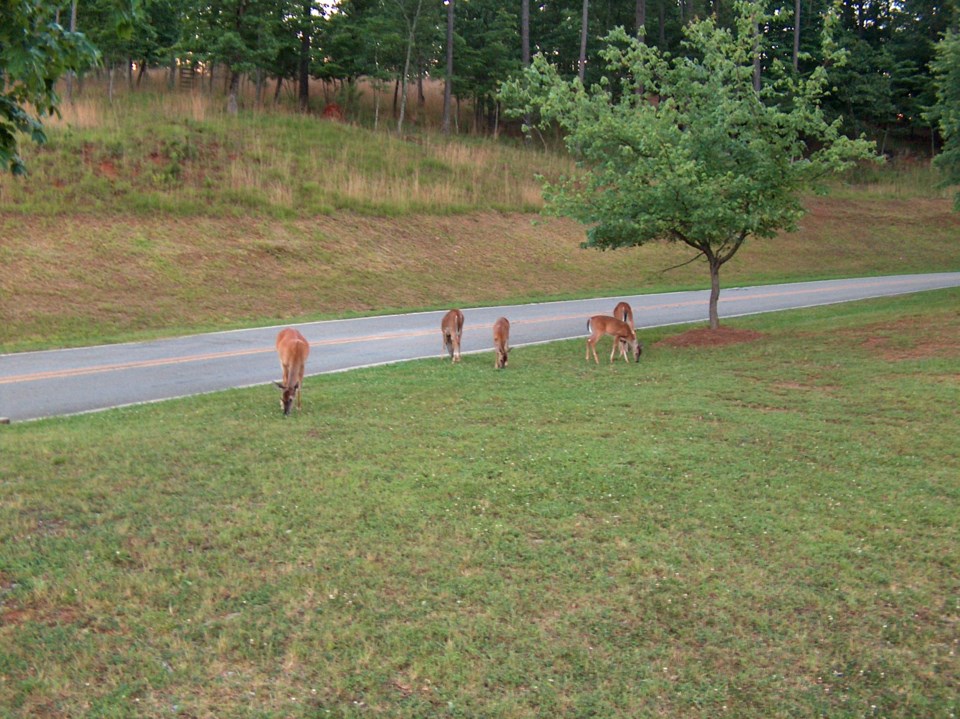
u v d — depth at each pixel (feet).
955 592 20.88
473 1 167.22
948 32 86.58
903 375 43.78
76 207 79.15
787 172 56.80
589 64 177.47
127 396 41.50
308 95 151.12
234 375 47.09
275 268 81.56
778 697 16.58
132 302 68.28
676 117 58.80
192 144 96.89
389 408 37.99
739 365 49.01
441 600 19.52
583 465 29.19
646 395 41.09
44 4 20.17
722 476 28.45
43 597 19.03
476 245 101.96
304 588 19.83
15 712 15.15
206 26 112.98
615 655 17.63
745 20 58.34
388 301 81.87
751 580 21.06
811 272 117.70
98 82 124.36
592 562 21.72
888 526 24.53
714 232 55.88
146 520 23.54
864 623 19.34
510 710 15.78
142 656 16.94
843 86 179.11
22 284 65.67
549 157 138.00
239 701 15.72
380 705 15.75
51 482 26.48
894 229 146.72
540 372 47.85
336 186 100.94
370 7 146.72
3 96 20.25
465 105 179.32
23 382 44.62
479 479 27.50
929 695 16.85
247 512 24.20
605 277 103.19
